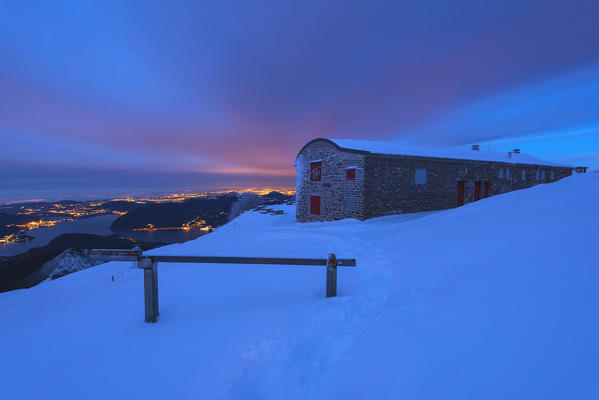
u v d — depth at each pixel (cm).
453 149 1989
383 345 228
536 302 214
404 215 1456
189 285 449
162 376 208
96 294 504
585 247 261
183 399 182
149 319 308
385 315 282
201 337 263
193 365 218
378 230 918
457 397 157
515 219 458
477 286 278
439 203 1609
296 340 250
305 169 1784
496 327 205
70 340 278
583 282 212
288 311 310
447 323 234
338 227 1151
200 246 1314
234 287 426
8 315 452
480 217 567
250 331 266
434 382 173
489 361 175
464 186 1716
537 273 253
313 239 907
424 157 1495
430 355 199
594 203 383
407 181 1483
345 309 315
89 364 230
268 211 2656
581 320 177
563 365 152
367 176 1348
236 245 988
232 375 201
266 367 216
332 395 187
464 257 376
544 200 520
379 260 498
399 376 187
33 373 222
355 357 225
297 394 195
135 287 490
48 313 391
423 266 403
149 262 304
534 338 180
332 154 1541
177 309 345
